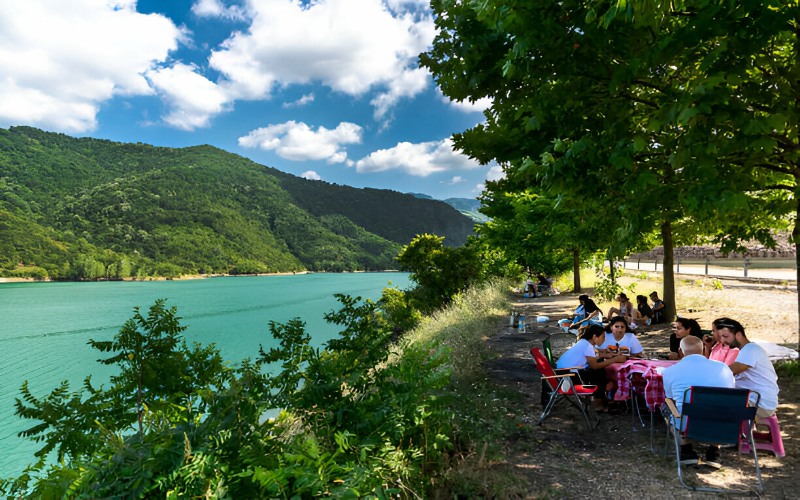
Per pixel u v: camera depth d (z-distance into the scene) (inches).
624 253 405.7
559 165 199.5
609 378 257.8
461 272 1091.3
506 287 1188.5
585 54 181.5
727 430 165.9
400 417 153.8
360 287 5403.5
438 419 183.8
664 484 164.9
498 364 374.9
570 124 207.9
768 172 289.6
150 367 147.1
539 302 899.4
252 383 137.3
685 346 198.5
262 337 1808.6
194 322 2354.8
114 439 110.0
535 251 1079.0
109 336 2004.2
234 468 110.4
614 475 173.3
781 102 178.4
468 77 252.4
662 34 171.9
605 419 239.8
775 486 159.5
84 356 1521.9
